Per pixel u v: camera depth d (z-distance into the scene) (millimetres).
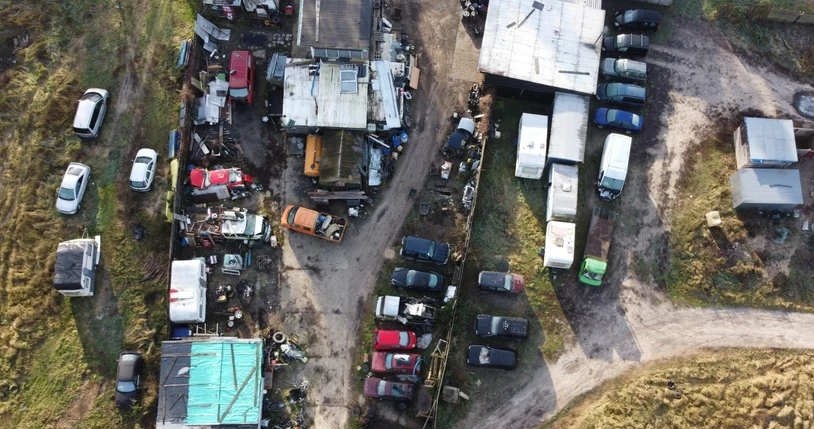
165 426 36969
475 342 40625
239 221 41125
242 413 37438
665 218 43062
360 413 39562
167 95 43656
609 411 39625
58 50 44531
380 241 42469
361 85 42688
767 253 42375
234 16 45281
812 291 42094
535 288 41656
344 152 41656
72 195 40969
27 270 40594
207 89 43906
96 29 44969
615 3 46812
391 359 39125
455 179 43562
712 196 43281
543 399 40094
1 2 45469
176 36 44719
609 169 41969
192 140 43156
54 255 40688
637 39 44469
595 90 42656
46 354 39438
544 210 42969
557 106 42844
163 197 41906
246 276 41531
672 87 45438
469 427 39656
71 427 38312
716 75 45875
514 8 43812
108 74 44125
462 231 42625
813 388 40188
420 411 39062
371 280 41781
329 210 42812
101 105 42875
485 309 41281
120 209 41594
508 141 44156
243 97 43031
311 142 42531
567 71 42812
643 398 39781
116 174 42344
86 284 39375
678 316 41688
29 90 43594
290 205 42500
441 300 41125
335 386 40031
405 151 44062
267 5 44219
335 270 41875
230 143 43469
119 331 39719
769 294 41938
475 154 43406
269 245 41969
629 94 43531
